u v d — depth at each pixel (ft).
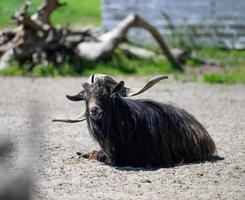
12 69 220.02
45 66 220.02
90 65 223.30
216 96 177.78
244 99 172.65
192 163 101.91
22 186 47.19
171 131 100.99
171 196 83.56
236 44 283.18
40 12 225.97
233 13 284.61
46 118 143.23
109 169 98.43
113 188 88.02
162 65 235.20
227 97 175.94
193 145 102.06
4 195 46.39
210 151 104.27
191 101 168.66
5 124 133.69
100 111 96.07
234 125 135.95
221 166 99.35
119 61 232.12
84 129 131.44
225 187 88.02
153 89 189.98
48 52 223.30
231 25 284.82
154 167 100.12
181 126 101.81
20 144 108.17
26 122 135.95
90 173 96.07
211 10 289.12
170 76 220.64
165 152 100.27
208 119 143.33
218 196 83.15
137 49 253.44
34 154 82.79
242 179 92.27
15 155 95.30
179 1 295.28
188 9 294.05
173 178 92.79
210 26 289.12
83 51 227.20
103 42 231.09
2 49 227.61
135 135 99.96
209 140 104.37
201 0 290.35
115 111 98.73
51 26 223.10
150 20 301.84
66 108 157.58
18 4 372.17
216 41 287.07
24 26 220.64
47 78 212.23
